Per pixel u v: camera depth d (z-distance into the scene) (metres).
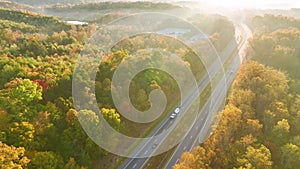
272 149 109.69
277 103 130.50
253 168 93.25
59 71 135.12
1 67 134.00
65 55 161.88
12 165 85.50
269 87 140.62
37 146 100.44
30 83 113.56
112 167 116.44
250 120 115.31
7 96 110.56
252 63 163.25
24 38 189.00
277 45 195.12
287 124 115.44
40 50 166.88
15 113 106.00
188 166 97.75
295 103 136.62
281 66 179.62
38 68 136.50
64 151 105.69
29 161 91.94
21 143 96.94
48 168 94.88
